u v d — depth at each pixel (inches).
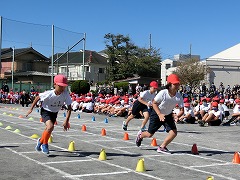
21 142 372.2
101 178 233.5
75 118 742.5
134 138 437.1
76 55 2490.2
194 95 1320.1
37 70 2154.3
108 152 330.3
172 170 263.9
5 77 2062.0
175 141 426.6
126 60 2396.7
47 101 300.0
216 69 1990.7
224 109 735.7
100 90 1393.9
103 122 663.1
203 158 316.8
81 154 315.9
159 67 2568.9
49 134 307.7
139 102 483.5
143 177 239.6
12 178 227.0
